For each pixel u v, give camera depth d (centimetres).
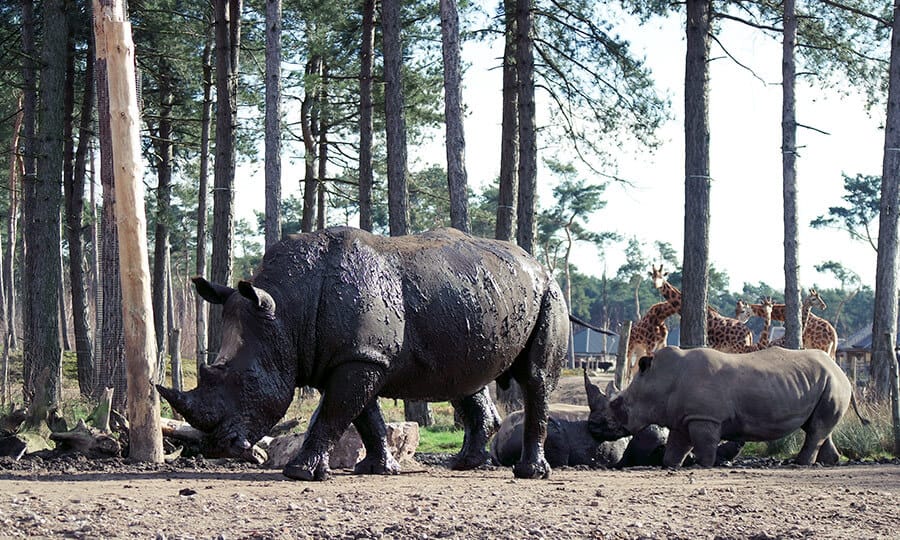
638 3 2419
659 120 2716
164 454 1304
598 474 1224
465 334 1016
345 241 982
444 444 1889
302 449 978
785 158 2258
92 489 860
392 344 970
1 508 714
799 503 881
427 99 3306
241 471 1131
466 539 658
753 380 1437
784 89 2270
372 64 3081
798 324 2238
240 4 2683
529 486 984
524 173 2398
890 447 1683
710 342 2925
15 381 3206
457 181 2111
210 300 956
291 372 940
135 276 1205
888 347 1728
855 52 2506
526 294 1089
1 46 3017
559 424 1441
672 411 1424
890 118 2389
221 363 916
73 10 3050
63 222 4359
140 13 3198
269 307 916
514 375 1146
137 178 1213
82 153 3238
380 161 3875
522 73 2420
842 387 1502
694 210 2216
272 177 2141
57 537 630
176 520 694
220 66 2430
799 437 1673
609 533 693
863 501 905
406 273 996
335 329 948
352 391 953
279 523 693
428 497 841
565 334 1158
